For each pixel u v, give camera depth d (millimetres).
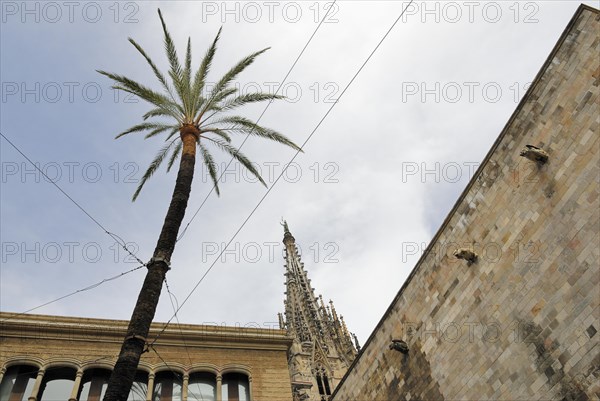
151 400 26094
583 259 16328
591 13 17344
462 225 22125
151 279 15969
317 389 80625
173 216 17969
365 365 28219
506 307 19172
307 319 99812
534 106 19172
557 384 16672
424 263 24266
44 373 25234
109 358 26547
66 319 27547
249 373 28562
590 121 16766
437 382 22281
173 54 23109
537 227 18312
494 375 19250
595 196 16234
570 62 17906
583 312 16047
